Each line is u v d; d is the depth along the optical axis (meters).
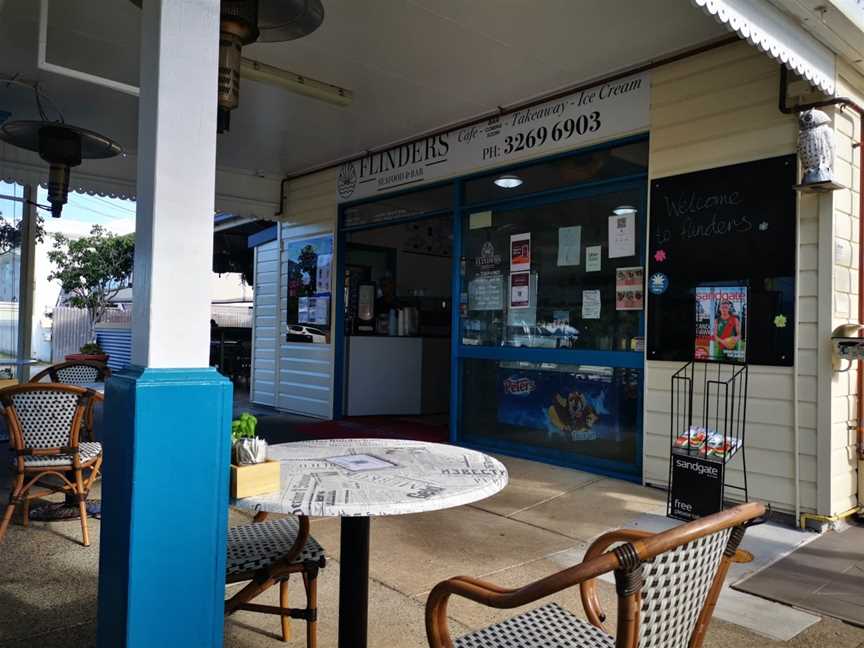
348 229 7.42
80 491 3.40
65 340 18.61
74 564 3.08
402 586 2.91
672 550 1.15
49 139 4.39
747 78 4.07
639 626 1.15
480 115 5.80
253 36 2.70
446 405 8.36
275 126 6.23
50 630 2.43
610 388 4.86
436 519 3.88
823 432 3.69
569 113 5.11
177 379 1.67
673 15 3.98
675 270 4.37
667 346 4.39
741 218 4.06
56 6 4.08
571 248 5.14
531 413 5.42
